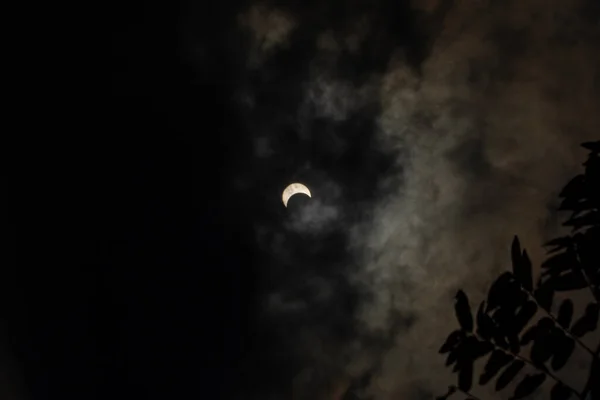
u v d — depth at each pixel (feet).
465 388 4.55
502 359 4.49
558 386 4.29
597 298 4.33
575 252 4.47
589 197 4.59
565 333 4.33
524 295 4.49
